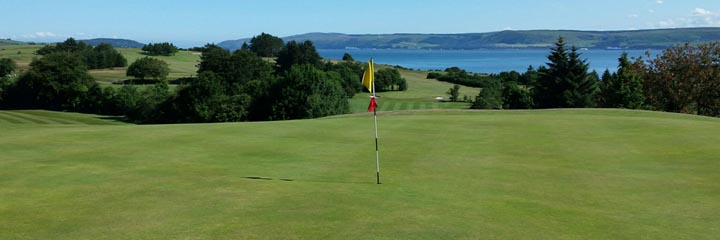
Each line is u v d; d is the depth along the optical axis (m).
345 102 72.69
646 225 10.30
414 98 103.62
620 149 19.27
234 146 20.41
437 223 10.13
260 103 72.25
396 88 122.56
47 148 20.05
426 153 18.73
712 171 15.50
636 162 16.95
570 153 18.58
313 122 28.61
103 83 111.62
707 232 9.86
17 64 136.00
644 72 60.47
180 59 169.50
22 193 12.88
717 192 13.08
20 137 23.03
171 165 16.62
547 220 10.55
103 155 18.48
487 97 83.56
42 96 94.69
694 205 11.88
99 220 10.40
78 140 22.09
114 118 83.00
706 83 55.88
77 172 15.47
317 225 9.93
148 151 19.33
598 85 76.44
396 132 24.11
